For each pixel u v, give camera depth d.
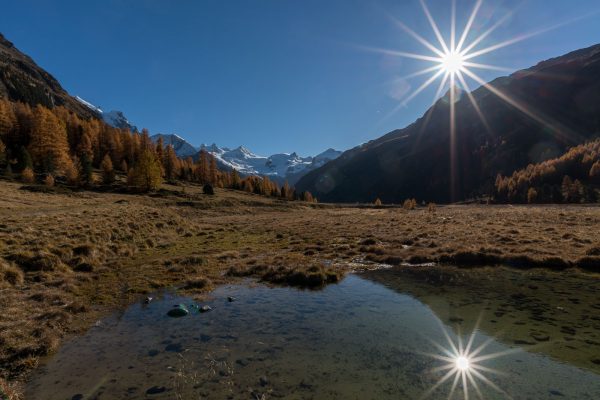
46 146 96.38
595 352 9.08
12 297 13.48
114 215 34.50
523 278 16.98
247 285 17.12
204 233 39.50
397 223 42.09
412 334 10.64
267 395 7.40
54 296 13.92
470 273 18.53
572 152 186.38
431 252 23.44
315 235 35.03
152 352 9.65
